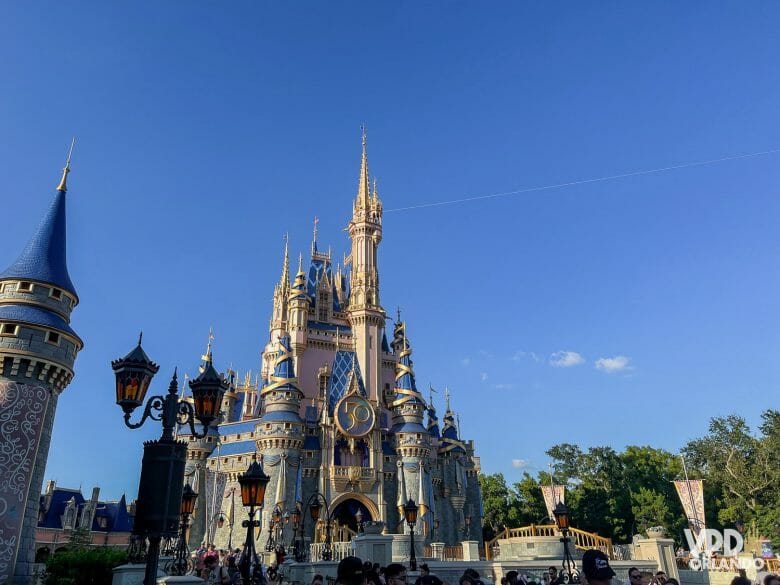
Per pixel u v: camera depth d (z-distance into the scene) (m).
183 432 79.31
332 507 76.44
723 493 98.81
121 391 15.78
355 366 90.00
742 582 13.26
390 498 81.56
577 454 121.44
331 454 79.50
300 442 78.00
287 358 82.56
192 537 73.69
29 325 42.88
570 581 31.05
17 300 43.84
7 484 39.38
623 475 115.38
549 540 50.75
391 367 100.75
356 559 9.96
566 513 35.34
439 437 98.12
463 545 49.75
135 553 34.59
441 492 91.25
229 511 76.62
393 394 94.94
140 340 16.62
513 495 125.12
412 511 34.78
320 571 36.31
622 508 108.69
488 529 121.56
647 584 20.14
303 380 90.88
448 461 93.62
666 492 111.12
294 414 78.75
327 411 82.38
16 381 41.75
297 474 76.06
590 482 115.69
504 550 52.69
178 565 34.28
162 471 14.66
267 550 61.66
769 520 86.62
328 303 100.19
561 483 120.62
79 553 41.34
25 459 40.72
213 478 76.38
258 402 98.88
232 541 74.19
